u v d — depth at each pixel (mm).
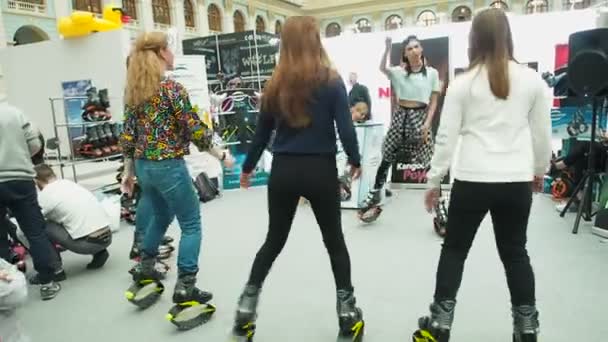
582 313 2113
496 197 1544
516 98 1530
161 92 2107
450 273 1663
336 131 1851
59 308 2479
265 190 5441
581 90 3264
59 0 15266
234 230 3787
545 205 4059
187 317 2148
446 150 1613
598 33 3150
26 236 2598
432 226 3605
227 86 6691
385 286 2512
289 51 1720
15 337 1836
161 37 2203
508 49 1551
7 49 7625
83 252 2893
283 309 2299
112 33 6734
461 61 4957
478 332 2000
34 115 7656
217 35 7094
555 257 2818
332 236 1859
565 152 4336
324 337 2025
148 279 2455
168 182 2166
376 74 5578
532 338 1614
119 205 4020
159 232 2408
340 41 5703
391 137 3805
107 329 2209
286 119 1736
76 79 7145
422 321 1892
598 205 3549
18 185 2512
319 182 1756
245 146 5602
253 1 25125
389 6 27094
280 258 3012
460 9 25531
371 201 3734
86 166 6711
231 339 1930
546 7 23359
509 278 1643
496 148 1546
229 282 2686
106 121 5082
